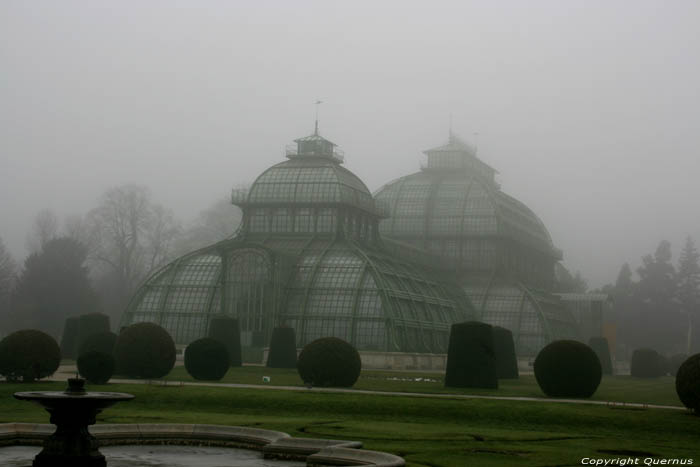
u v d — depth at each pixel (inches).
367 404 2249.0
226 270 4498.0
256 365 4106.8
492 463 1445.6
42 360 2699.3
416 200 6141.7
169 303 4611.2
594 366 2667.3
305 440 1489.9
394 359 4215.1
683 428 2012.8
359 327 4407.0
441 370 4411.9
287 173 4926.2
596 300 6156.5
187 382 2878.9
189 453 1523.1
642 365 5108.3
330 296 4483.3
